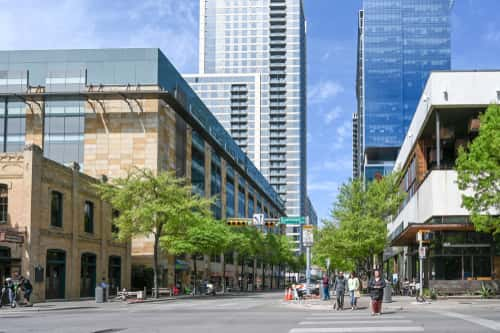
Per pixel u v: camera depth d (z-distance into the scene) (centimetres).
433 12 18150
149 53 6756
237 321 2103
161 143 6681
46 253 4200
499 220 3250
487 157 3191
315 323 1934
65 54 6794
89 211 5000
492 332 1580
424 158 5000
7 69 6781
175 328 1856
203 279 8312
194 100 8450
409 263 5853
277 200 17450
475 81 4094
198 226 5956
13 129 6688
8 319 2417
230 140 11169
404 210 6128
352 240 4972
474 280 3803
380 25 18138
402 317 2162
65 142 6619
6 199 4028
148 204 4669
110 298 4581
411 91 17762
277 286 14525
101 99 6619
